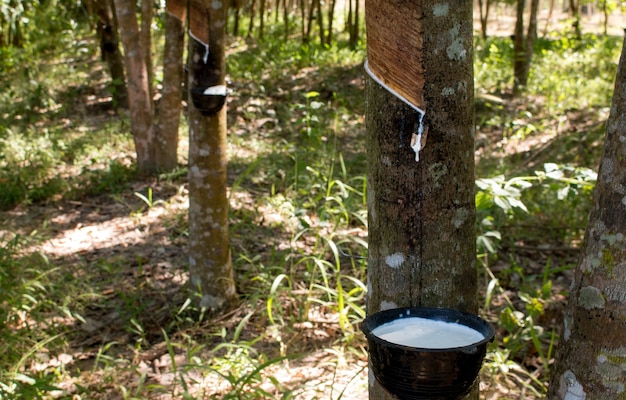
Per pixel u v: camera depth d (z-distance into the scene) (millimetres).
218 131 4414
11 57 12461
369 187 2303
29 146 8000
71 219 6512
